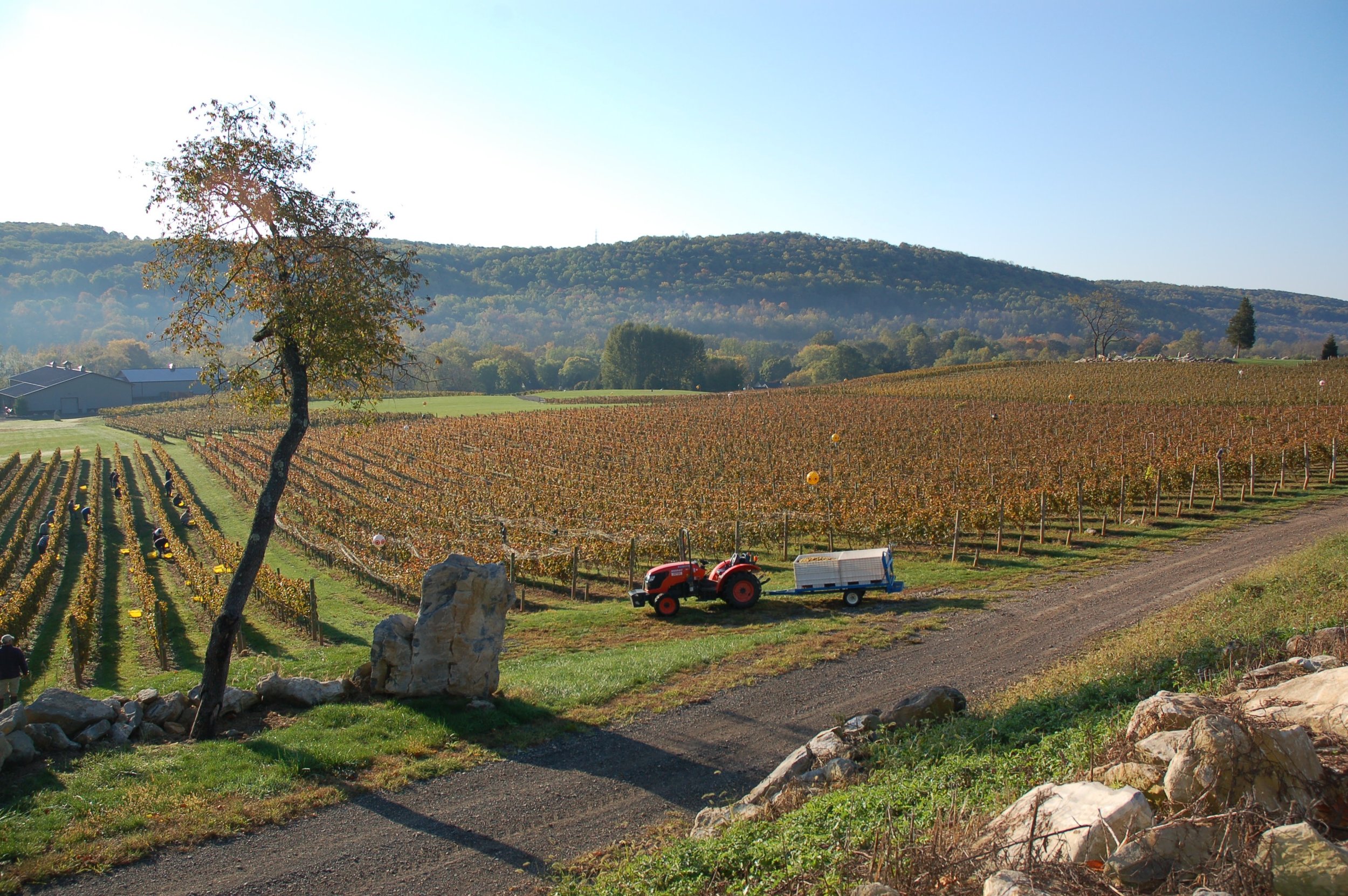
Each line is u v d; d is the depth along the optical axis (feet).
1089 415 188.85
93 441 248.11
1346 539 67.05
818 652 50.26
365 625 73.36
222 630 36.68
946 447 147.33
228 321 40.09
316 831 28.14
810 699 42.11
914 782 25.46
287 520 123.34
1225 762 17.93
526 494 122.01
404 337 49.65
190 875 25.26
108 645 69.26
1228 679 28.58
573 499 116.47
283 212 37.04
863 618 60.18
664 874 22.71
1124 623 54.03
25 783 30.12
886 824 21.86
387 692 40.14
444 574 40.63
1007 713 32.48
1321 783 17.94
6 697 45.91
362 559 93.15
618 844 26.99
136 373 380.78
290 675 43.34
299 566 99.09
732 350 588.09
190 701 38.73
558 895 23.65
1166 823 16.78
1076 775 22.50
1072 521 97.30
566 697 41.75
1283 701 22.62
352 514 118.83
